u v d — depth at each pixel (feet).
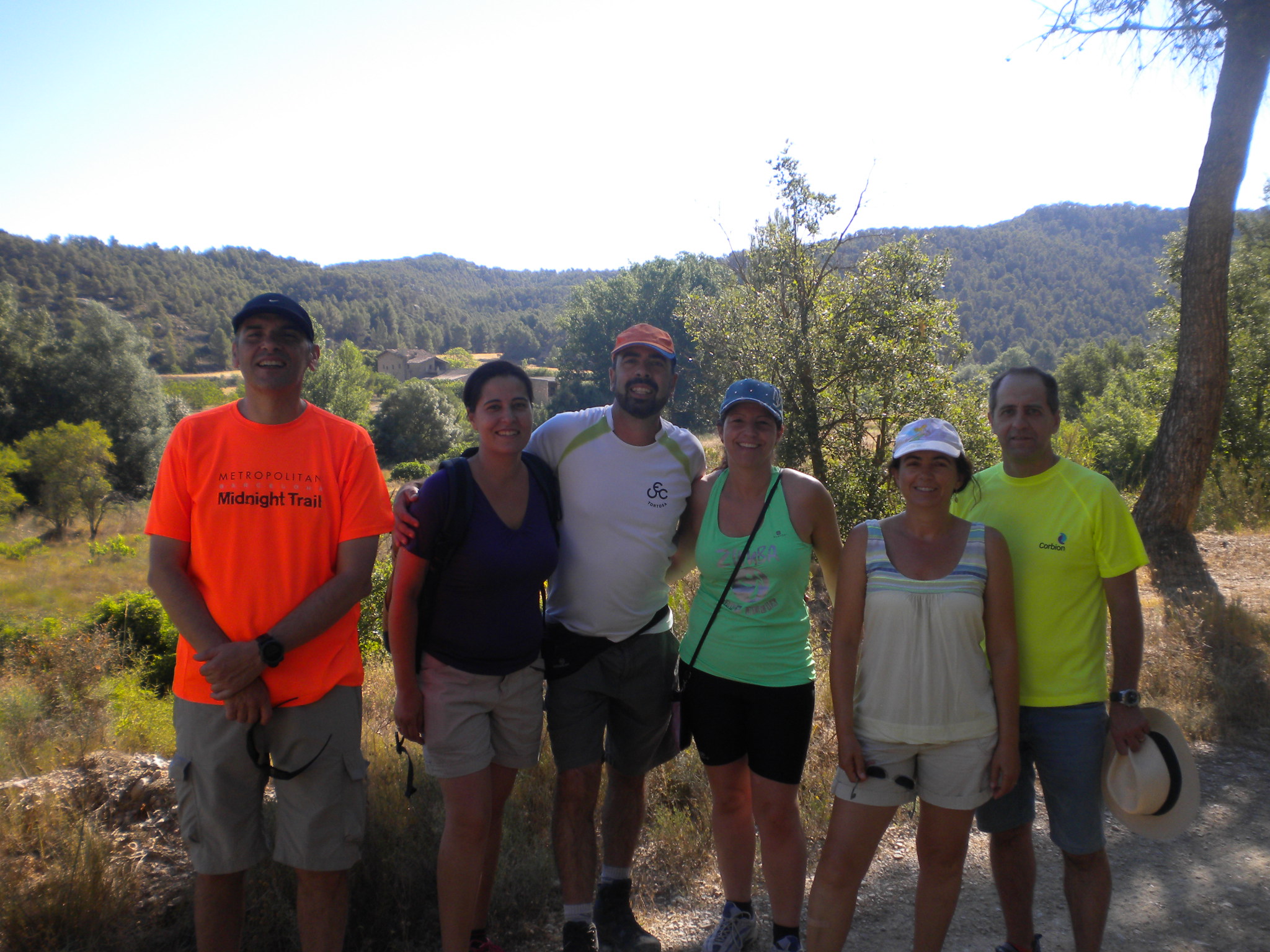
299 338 8.18
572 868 9.38
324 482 8.22
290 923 8.96
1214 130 31.94
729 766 9.55
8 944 8.48
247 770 7.95
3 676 26.05
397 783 11.77
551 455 9.98
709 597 9.68
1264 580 27.32
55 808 10.78
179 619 7.81
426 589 8.90
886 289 36.45
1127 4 29.30
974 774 7.98
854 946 9.62
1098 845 8.28
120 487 138.82
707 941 9.48
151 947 8.81
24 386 138.51
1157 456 34.06
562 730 9.81
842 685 8.34
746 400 9.12
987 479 9.19
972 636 8.00
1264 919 9.89
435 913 9.79
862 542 8.45
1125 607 8.26
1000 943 9.58
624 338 9.71
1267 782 13.56
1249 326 48.44
